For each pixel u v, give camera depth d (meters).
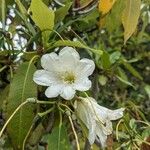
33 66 0.29
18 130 0.27
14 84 0.28
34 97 0.28
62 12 0.30
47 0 0.34
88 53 0.35
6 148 0.31
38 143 0.31
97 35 0.46
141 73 0.70
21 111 0.28
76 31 0.36
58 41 0.28
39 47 0.29
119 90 0.50
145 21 0.44
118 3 0.35
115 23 0.36
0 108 0.32
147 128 0.33
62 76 0.28
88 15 0.36
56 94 0.27
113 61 0.38
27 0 0.35
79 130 0.33
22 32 0.34
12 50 0.30
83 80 0.27
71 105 0.28
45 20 0.28
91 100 0.28
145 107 0.56
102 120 0.28
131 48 0.61
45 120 0.30
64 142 0.27
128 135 0.32
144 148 0.31
